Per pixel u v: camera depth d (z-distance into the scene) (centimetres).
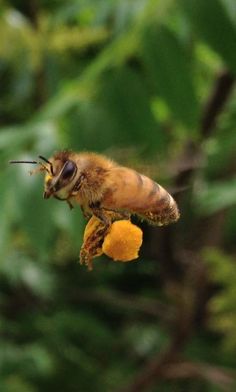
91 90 20
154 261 29
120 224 15
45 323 31
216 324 25
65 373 30
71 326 31
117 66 20
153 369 25
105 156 16
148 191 16
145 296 32
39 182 19
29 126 20
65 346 31
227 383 25
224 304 24
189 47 21
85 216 16
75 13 25
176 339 25
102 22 24
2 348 29
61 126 20
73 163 16
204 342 30
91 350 31
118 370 30
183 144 22
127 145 20
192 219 26
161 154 19
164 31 20
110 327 33
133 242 15
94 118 20
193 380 29
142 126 20
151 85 20
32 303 32
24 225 19
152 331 32
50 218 19
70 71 26
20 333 31
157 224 16
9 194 19
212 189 22
